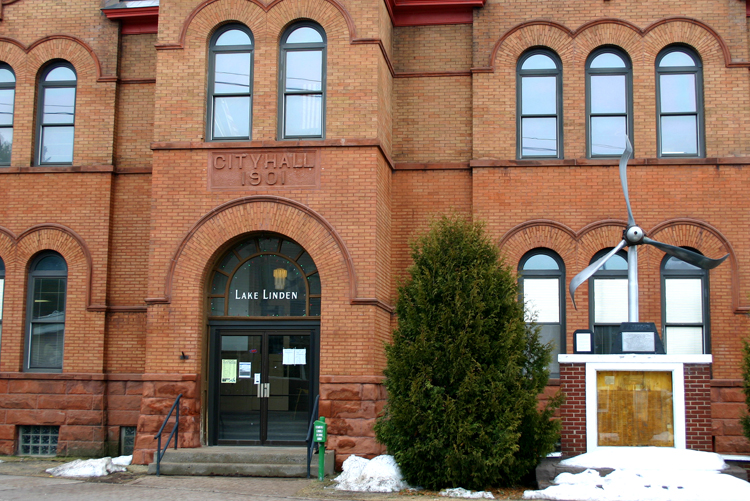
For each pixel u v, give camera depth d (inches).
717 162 624.4
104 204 664.4
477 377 474.9
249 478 528.7
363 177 592.4
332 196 592.7
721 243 618.8
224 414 602.5
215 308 614.5
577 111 641.6
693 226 621.6
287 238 609.3
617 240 623.5
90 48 682.2
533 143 649.0
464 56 665.0
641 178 629.3
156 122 612.4
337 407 569.3
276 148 600.7
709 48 640.4
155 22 685.9
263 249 615.5
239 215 598.2
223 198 600.1
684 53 650.2
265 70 613.9
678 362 498.0
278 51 620.4
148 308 593.6
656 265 621.3
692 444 494.6
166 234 599.5
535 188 634.2
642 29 644.7
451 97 662.5
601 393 504.4
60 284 668.7
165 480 518.3
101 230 661.3
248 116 619.2
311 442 539.2
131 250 664.4
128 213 668.7
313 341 603.5
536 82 656.4
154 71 682.2
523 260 637.3
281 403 600.1
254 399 602.5
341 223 589.3
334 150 597.0
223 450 564.7
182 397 580.4
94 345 649.6
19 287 659.4
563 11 653.3
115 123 676.1
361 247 585.9
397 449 495.2
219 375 606.5
